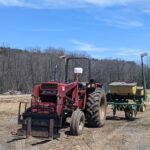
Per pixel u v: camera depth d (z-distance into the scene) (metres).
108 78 59.56
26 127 12.15
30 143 11.19
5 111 20.33
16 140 11.61
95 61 59.81
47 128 11.94
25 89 52.59
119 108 17.84
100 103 14.71
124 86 17.73
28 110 12.47
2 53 54.97
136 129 14.46
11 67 53.12
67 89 13.16
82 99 14.28
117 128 14.62
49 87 12.72
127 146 11.11
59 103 12.45
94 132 13.45
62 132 13.14
